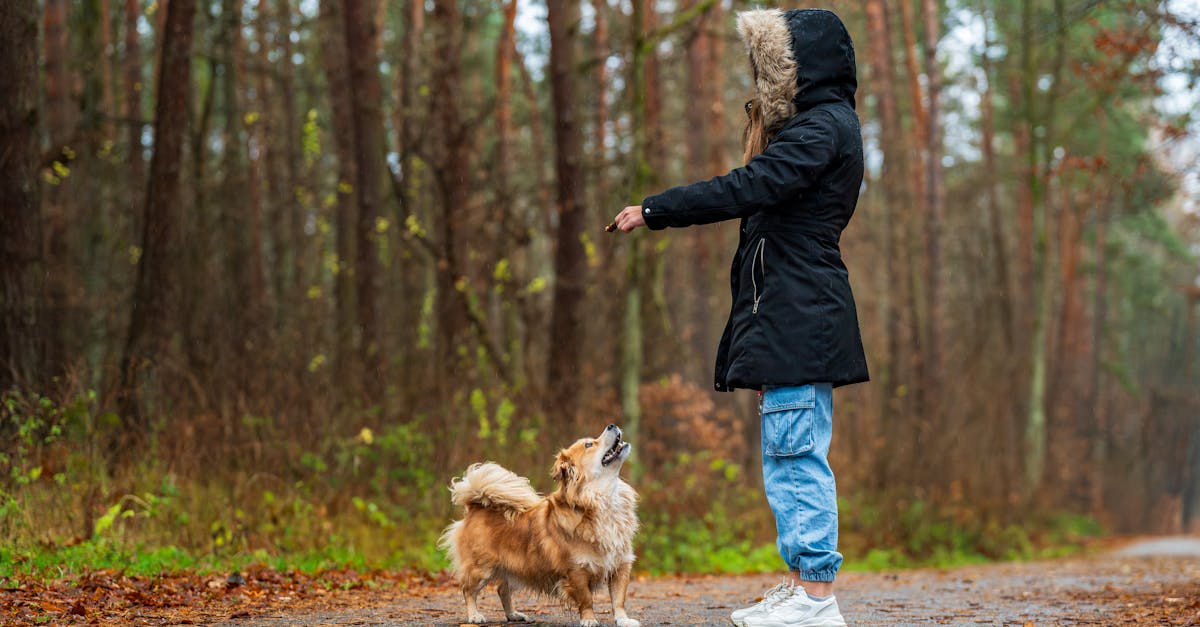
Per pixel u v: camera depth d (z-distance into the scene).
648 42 15.24
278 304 18.23
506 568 5.74
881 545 17.34
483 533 5.87
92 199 18.83
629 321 14.77
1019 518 21.80
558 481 5.59
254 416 11.64
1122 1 15.03
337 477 11.41
